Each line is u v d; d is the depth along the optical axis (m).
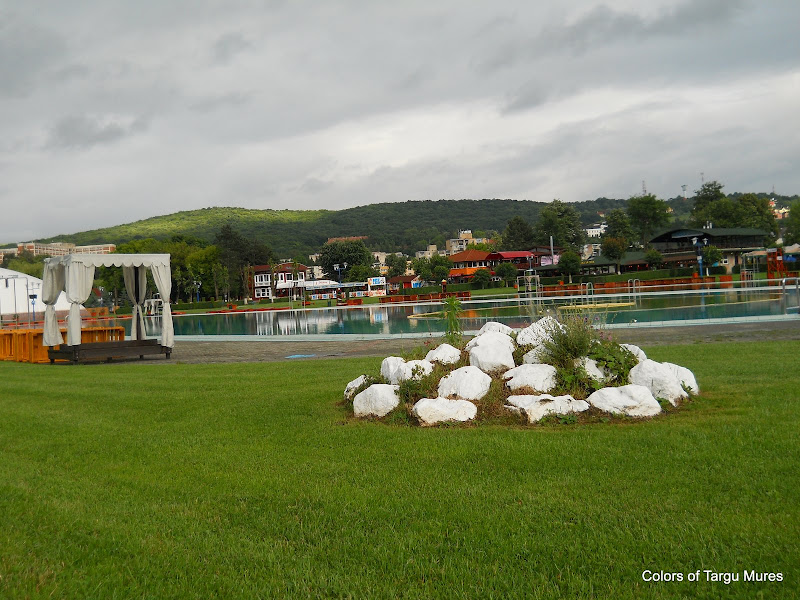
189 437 7.28
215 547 4.05
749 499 4.27
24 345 21.19
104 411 9.40
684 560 3.51
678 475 4.82
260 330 36.12
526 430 6.45
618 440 5.85
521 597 3.21
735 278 57.53
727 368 9.99
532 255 104.50
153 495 5.20
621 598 3.15
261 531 4.30
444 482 5.04
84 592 3.47
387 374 8.27
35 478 5.88
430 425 6.92
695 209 119.69
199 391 10.88
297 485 5.20
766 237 87.06
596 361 7.67
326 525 4.32
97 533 4.38
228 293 92.81
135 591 3.48
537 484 4.84
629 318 27.73
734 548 3.58
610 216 117.62
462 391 7.28
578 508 4.30
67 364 18.88
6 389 12.57
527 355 8.00
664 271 69.81
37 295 50.81
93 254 19.41
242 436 7.16
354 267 105.69
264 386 11.05
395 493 4.85
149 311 59.44
